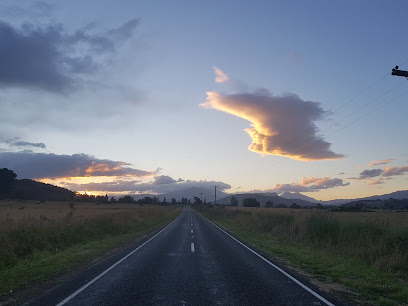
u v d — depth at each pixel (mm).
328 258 11867
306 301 6297
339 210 70875
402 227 13414
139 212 43469
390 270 9688
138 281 7969
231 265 10422
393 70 12258
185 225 33812
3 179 127188
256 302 6191
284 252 13578
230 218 44625
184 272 9188
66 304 5992
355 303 6242
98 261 11180
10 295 6762
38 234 14047
